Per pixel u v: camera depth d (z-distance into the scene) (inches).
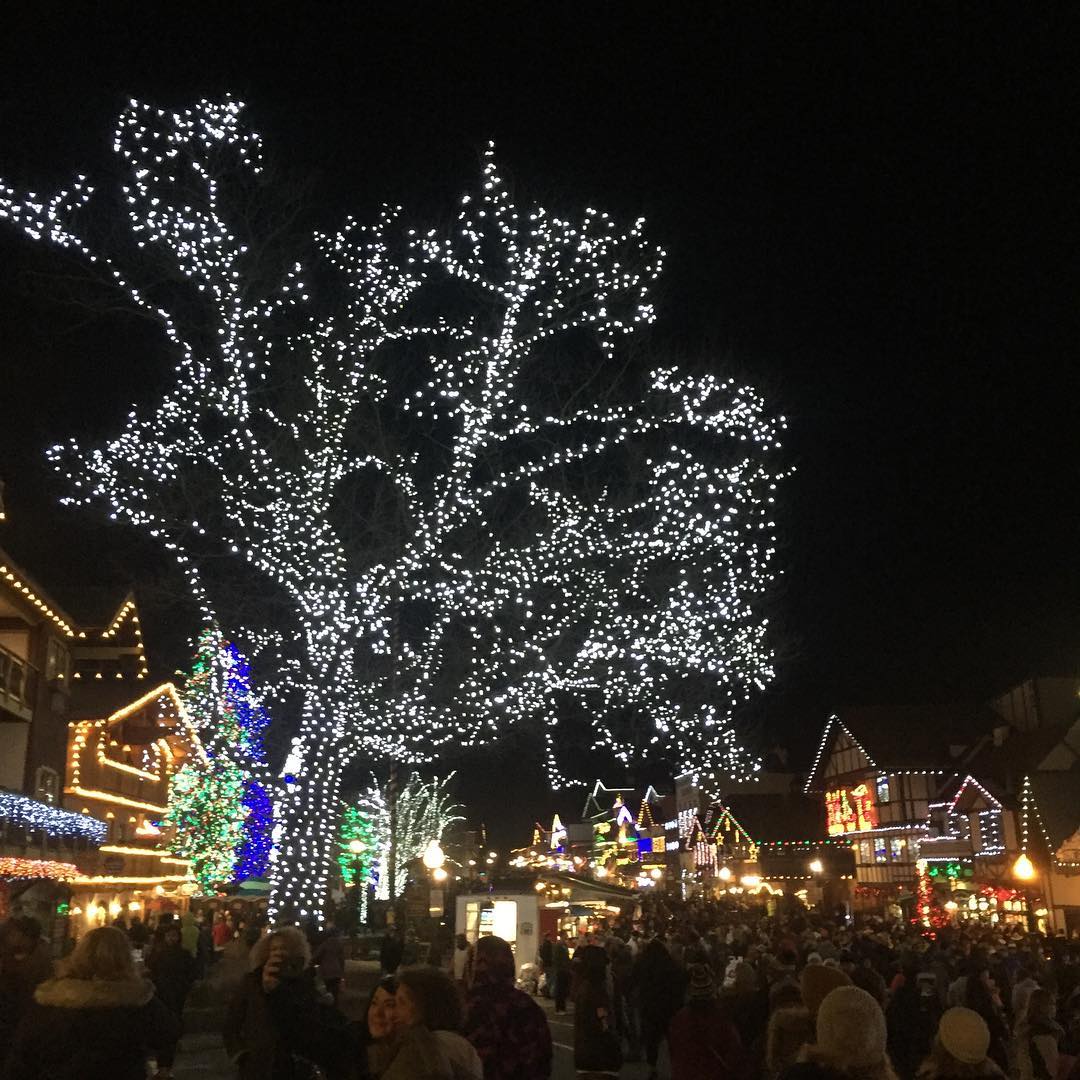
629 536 893.2
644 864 3366.1
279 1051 249.4
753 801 2696.9
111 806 1596.9
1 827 1082.7
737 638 935.7
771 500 885.2
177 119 698.2
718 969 796.6
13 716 1206.9
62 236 685.3
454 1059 193.3
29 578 1173.1
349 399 845.8
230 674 1539.1
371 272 834.8
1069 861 1454.2
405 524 873.5
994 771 1699.1
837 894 2178.9
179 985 565.3
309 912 900.0
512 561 901.2
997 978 640.4
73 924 1390.3
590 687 949.8
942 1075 203.9
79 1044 212.2
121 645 1457.9
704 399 837.2
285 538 869.2
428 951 936.3
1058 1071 335.6
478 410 818.8
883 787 2100.1
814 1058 178.9
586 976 484.7
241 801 1628.9
